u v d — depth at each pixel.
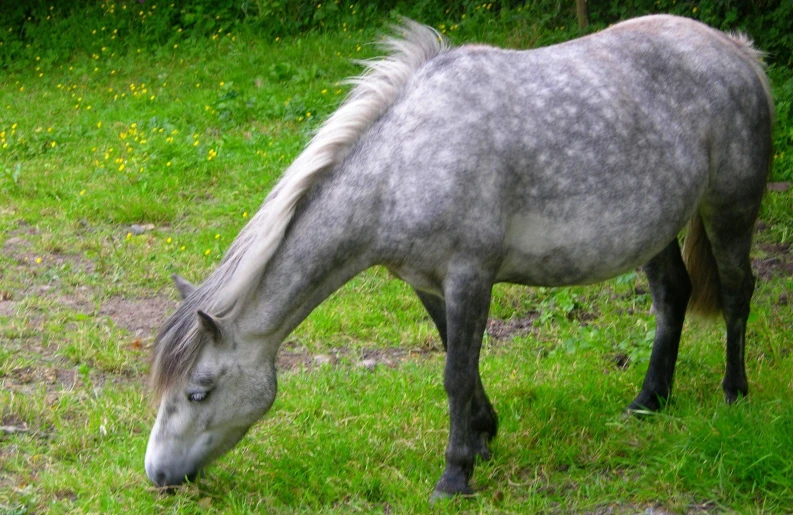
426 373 10.27
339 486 8.10
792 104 17.19
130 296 12.45
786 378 9.74
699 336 11.09
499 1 24.36
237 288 7.29
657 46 8.65
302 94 20.77
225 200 15.77
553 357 10.70
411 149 7.34
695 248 9.55
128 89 22.31
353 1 25.59
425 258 7.41
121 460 8.38
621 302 12.19
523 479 8.25
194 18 25.55
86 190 16.03
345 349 11.14
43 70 24.36
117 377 10.24
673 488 7.82
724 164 8.84
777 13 19.81
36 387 9.82
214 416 7.55
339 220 7.36
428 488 7.99
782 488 7.68
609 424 9.01
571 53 8.31
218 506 7.78
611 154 7.86
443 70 7.66
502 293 12.49
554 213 7.73
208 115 19.80
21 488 7.89
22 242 14.08
